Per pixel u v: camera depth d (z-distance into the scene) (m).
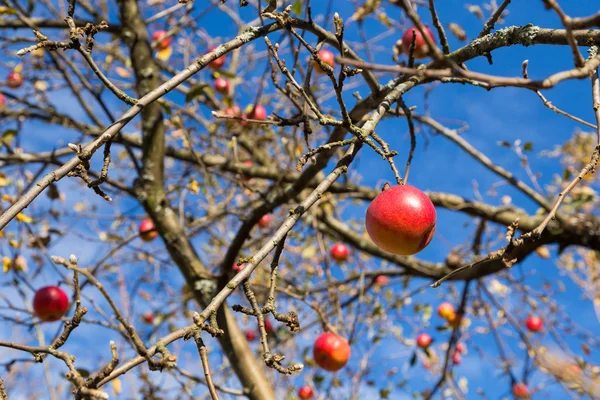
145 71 4.32
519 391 5.18
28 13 4.67
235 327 3.88
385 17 4.45
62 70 4.36
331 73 1.88
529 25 2.13
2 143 4.43
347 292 6.02
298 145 4.85
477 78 1.30
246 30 2.14
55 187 4.41
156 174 4.14
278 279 5.28
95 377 1.53
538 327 5.82
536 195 4.90
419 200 2.18
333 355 3.59
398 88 2.33
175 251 3.95
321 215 5.29
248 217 3.70
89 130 4.86
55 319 3.79
